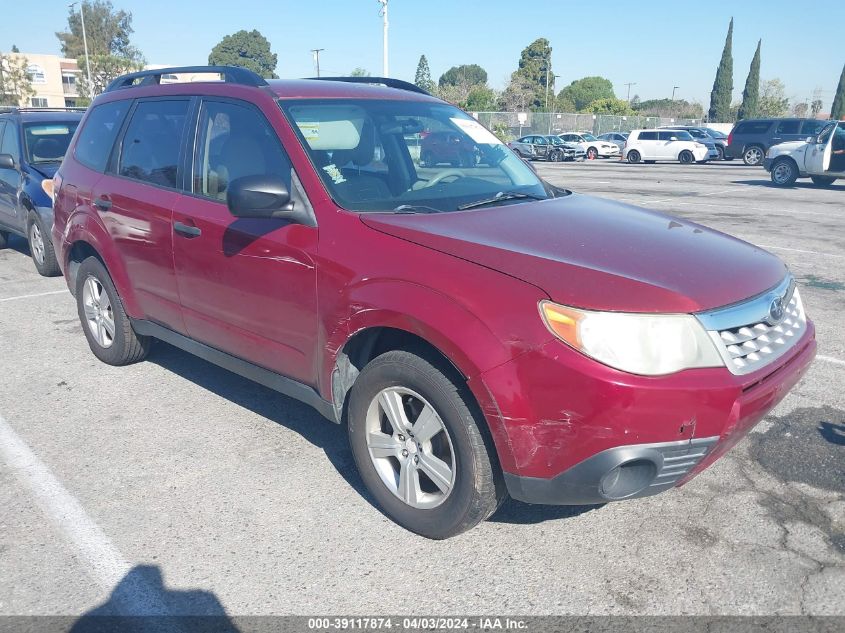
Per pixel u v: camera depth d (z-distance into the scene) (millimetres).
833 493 3559
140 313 4727
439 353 2996
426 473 3100
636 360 2572
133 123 4738
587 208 3777
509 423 2693
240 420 4422
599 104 83500
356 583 2918
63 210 5293
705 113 95938
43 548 3150
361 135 3836
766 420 4375
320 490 3615
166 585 2910
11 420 4434
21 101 52656
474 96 59281
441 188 3775
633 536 3227
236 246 3699
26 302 7230
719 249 3262
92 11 93188
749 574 2955
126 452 4016
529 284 2730
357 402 3283
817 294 7453
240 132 3885
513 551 3125
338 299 3209
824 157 18750
